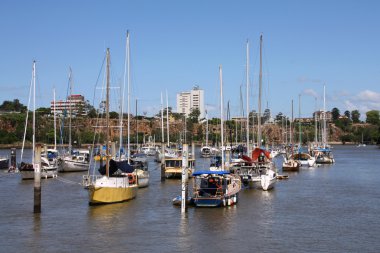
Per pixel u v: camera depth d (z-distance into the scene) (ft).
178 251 95.76
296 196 170.40
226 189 148.15
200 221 123.13
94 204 144.15
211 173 144.25
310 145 441.27
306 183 216.33
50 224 118.93
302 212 137.39
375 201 159.74
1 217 127.44
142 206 144.56
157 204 148.46
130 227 116.16
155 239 104.94
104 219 125.08
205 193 145.79
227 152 202.59
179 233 110.42
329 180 231.50
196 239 104.99
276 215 132.26
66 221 122.42
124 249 97.19
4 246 99.25
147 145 520.83
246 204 150.61
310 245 100.63
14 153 278.05
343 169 308.19
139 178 188.85
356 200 161.79
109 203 147.23
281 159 438.40
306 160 330.75
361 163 377.71
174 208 141.59
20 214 131.54
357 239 105.81
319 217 130.11
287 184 211.61
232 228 115.55
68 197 162.71
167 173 232.53
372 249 97.76
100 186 144.05
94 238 105.70
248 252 95.25
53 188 187.73
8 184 204.44
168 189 187.83
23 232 110.93
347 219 127.65
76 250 96.53
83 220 123.54
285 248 98.17
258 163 199.11
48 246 99.30
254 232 111.75
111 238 105.81
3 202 152.97
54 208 140.67
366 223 122.62
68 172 260.83
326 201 158.71
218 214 132.77
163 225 118.42
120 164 155.63
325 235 109.29
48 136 537.65
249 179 190.60
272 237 107.14
